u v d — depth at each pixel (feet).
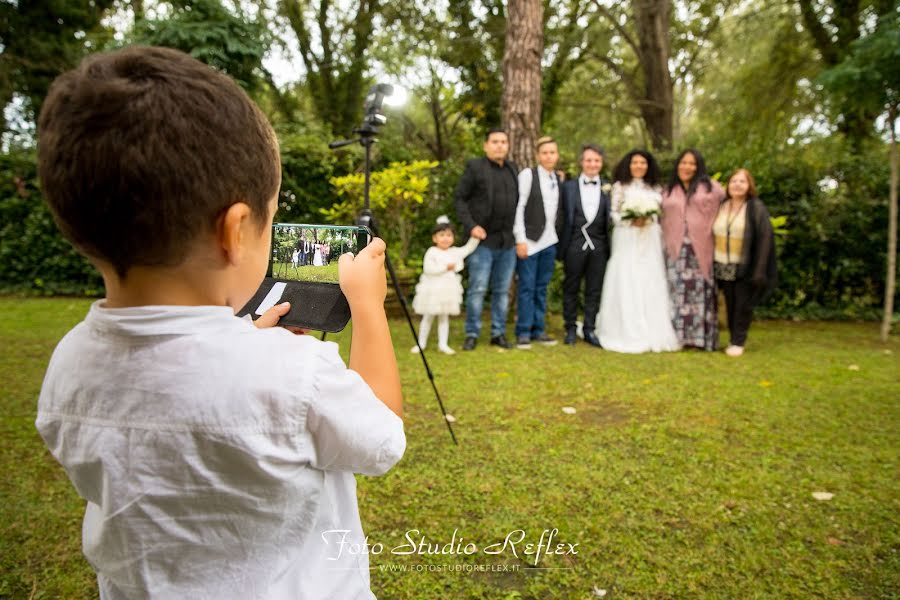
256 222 2.21
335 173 24.84
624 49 55.16
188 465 2.03
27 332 17.54
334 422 2.14
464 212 16.58
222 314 2.13
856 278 23.61
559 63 43.57
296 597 2.26
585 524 7.27
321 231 3.08
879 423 10.87
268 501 2.12
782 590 6.07
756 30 40.83
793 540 6.96
